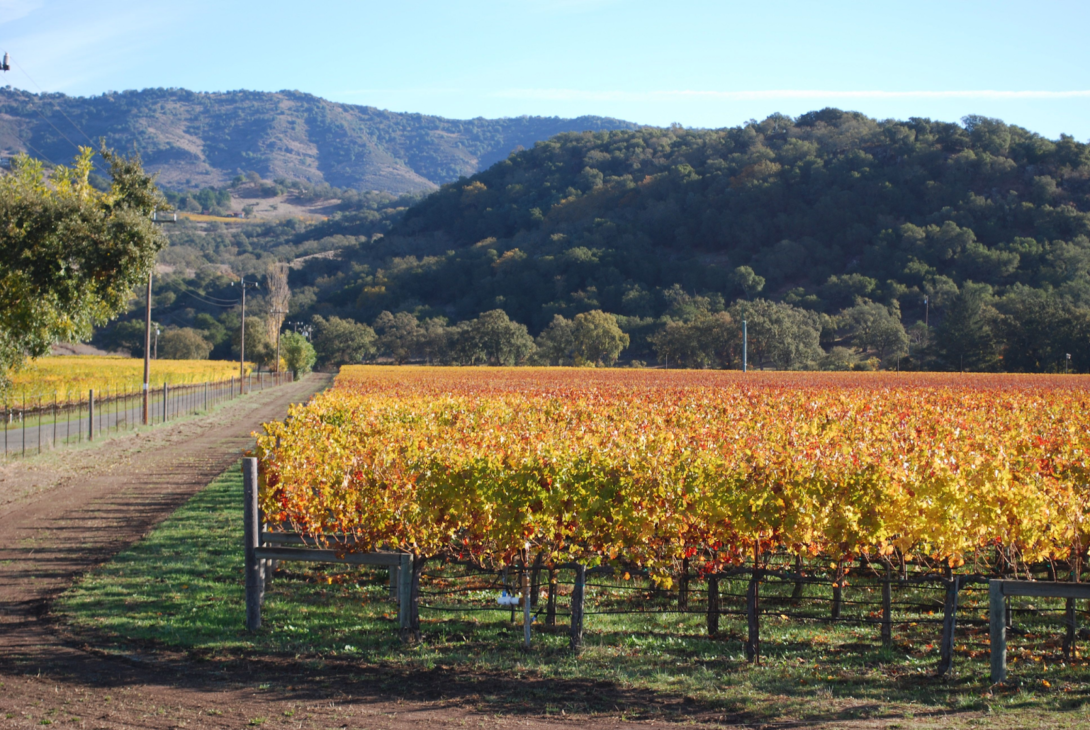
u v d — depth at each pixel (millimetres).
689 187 159500
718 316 97875
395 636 7762
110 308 18125
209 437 26859
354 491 8172
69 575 9875
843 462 7918
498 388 29250
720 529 7438
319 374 100812
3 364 17953
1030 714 5840
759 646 7617
